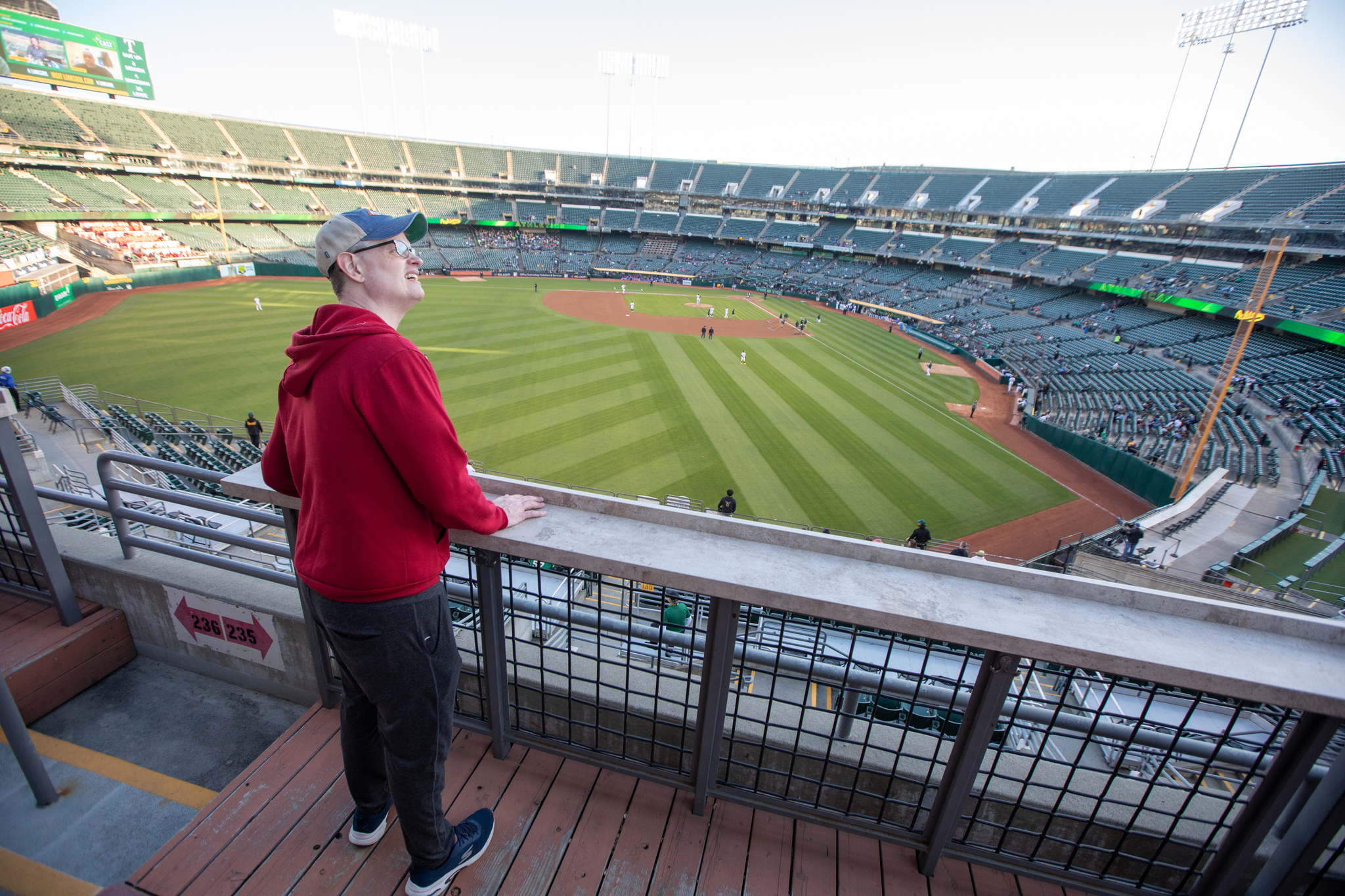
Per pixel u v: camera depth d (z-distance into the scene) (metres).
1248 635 1.80
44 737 3.01
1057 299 45.28
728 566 1.95
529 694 2.82
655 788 2.42
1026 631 1.73
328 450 1.58
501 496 2.37
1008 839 2.48
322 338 1.56
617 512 2.27
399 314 1.85
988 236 58.34
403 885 2.04
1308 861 1.89
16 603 3.46
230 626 3.18
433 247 63.81
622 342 34.03
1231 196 41.19
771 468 18.91
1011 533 16.39
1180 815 1.95
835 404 25.80
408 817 1.87
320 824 2.24
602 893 2.04
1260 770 2.03
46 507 10.15
